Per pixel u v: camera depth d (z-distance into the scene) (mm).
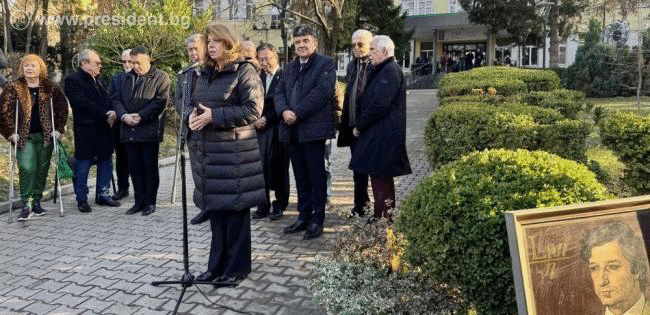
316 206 4984
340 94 5434
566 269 2336
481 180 2840
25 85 5773
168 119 11820
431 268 2842
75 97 6027
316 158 4906
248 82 3723
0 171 7637
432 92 25656
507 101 7742
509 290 2600
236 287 3930
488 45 31031
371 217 4078
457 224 2732
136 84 5914
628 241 2402
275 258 4496
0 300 3803
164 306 3646
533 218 2328
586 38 21078
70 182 7605
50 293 3906
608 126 4992
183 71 3875
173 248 4852
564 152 4746
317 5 15133
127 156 6211
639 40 13305
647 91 18875
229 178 3750
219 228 3984
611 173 5699
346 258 3457
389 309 3037
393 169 4621
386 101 4488
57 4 13336
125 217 5957
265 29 23859
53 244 5039
